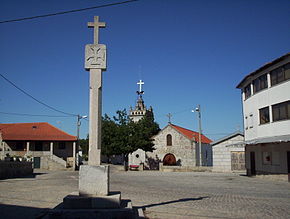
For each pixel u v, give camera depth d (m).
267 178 25.92
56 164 44.41
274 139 22.91
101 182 8.62
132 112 62.03
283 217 8.91
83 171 8.65
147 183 21.69
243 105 31.44
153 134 57.00
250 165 30.06
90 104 9.34
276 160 24.53
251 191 16.22
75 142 47.41
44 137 47.19
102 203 8.19
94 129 9.17
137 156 54.47
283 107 23.53
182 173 36.94
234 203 11.65
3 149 46.25
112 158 77.31
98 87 9.44
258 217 8.90
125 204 8.80
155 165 53.34
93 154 9.02
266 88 25.75
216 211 9.83
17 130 49.03
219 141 39.19
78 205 8.16
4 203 11.19
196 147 52.88
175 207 10.52
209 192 15.65
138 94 64.94
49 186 18.22
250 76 28.33
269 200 12.59
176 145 52.59
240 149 38.41
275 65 24.38
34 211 9.54
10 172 26.16
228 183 21.64
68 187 17.62
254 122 28.00
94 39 9.74
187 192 15.59
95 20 9.88
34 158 44.72
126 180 24.94
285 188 17.89
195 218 8.62
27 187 17.44
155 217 8.71
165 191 16.05
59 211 7.83
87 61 9.59
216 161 39.16
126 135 46.00
